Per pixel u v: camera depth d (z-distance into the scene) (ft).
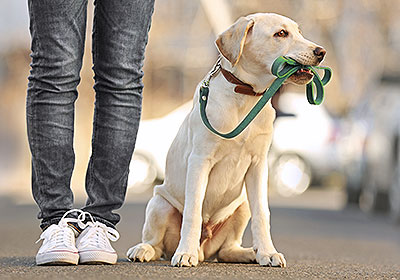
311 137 76.48
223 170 21.91
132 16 21.03
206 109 21.38
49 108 20.89
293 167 76.54
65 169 21.24
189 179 21.43
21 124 90.27
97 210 21.53
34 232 35.96
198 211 21.21
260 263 21.44
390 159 52.34
